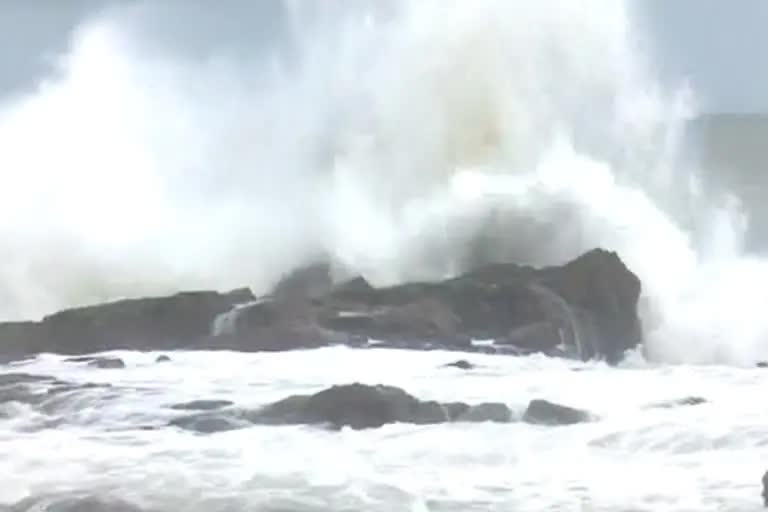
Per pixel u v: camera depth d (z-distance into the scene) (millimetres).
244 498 43938
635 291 86000
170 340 79562
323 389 62281
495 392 62562
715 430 53156
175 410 58719
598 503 43750
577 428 54750
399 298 83188
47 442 52969
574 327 81750
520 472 47969
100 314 80375
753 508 42844
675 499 44000
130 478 46438
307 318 80188
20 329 79500
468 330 81375
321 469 48094
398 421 56531
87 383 64688
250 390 63125
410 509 43156
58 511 42656
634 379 68500
